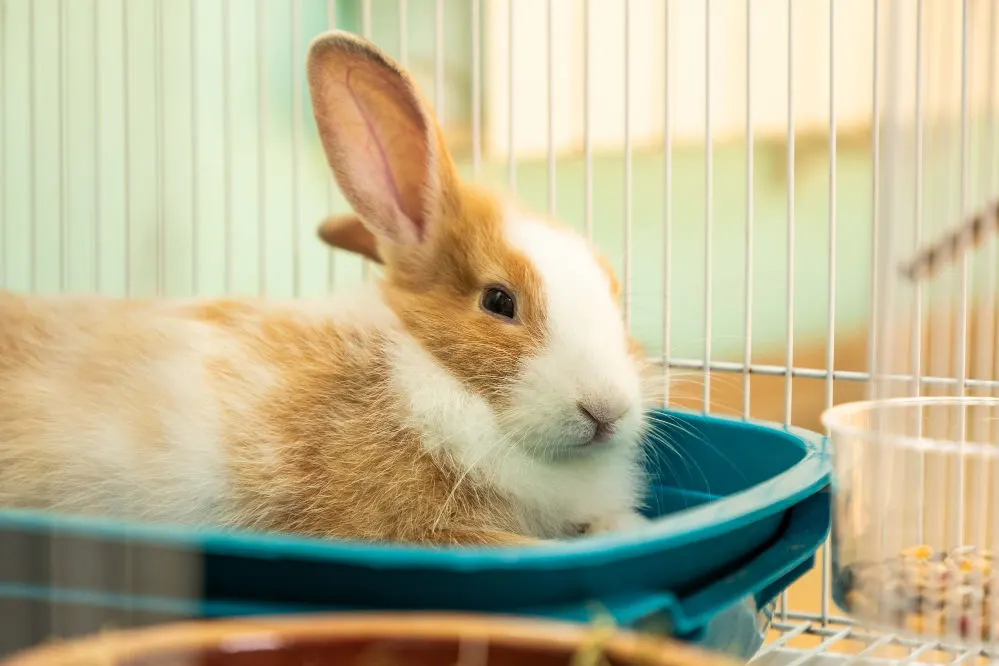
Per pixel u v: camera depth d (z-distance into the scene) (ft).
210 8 2.88
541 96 3.61
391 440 1.97
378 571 1.60
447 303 2.02
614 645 1.41
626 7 2.20
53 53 2.36
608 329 1.99
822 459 1.97
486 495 1.98
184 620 1.60
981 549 1.73
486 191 2.14
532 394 1.95
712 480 2.16
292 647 1.41
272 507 1.95
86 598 1.60
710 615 1.71
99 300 2.10
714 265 3.82
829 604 2.18
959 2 1.79
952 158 1.77
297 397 1.98
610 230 3.80
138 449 1.95
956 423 1.81
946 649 1.75
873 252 1.89
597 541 1.62
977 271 1.80
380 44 3.38
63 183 2.36
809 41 3.53
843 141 3.62
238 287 2.97
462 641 1.42
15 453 1.94
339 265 3.08
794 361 3.79
